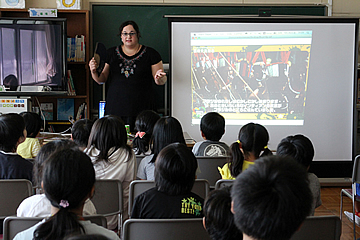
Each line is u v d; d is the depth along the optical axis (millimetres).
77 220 1005
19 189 1866
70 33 4969
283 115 4633
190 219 1311
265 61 4609
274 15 4613
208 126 2807
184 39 4570
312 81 4617
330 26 4566
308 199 735
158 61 4496
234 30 4582
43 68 4527
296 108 4629
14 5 4703
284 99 4625
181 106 4602
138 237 1326
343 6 5109
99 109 4699
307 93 4617
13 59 4484
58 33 4500
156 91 5062
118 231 1955
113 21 4961
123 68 4434
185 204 1466
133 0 4953
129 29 4340
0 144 2055
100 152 2037
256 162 787
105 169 2039
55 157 1031
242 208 734
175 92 4598
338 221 1353
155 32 5004
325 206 3736
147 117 2732
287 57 4598
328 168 4637
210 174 2590
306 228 1352
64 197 1009
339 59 4598
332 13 5105
